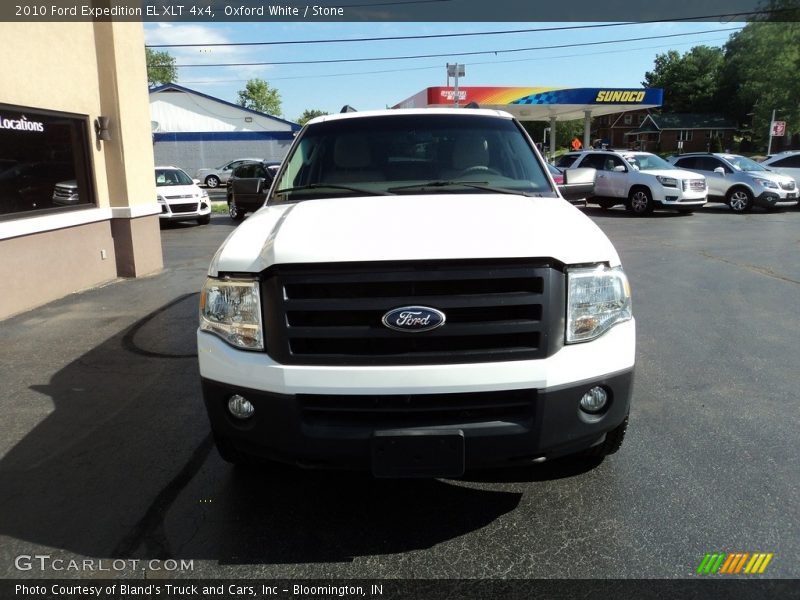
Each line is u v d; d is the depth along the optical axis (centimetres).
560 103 3077
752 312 684
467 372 258
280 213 339
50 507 322
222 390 279
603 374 273
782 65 5409
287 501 325
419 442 260
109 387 489
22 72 709
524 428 265
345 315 262
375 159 402
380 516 310
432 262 257
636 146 7850
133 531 301
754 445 373
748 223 1562
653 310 696
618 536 288
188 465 365
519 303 259
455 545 286
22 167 725
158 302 766
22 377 512
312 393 262
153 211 973
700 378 485
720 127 7381
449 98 2703
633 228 1486
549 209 323
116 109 877
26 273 729
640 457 360
